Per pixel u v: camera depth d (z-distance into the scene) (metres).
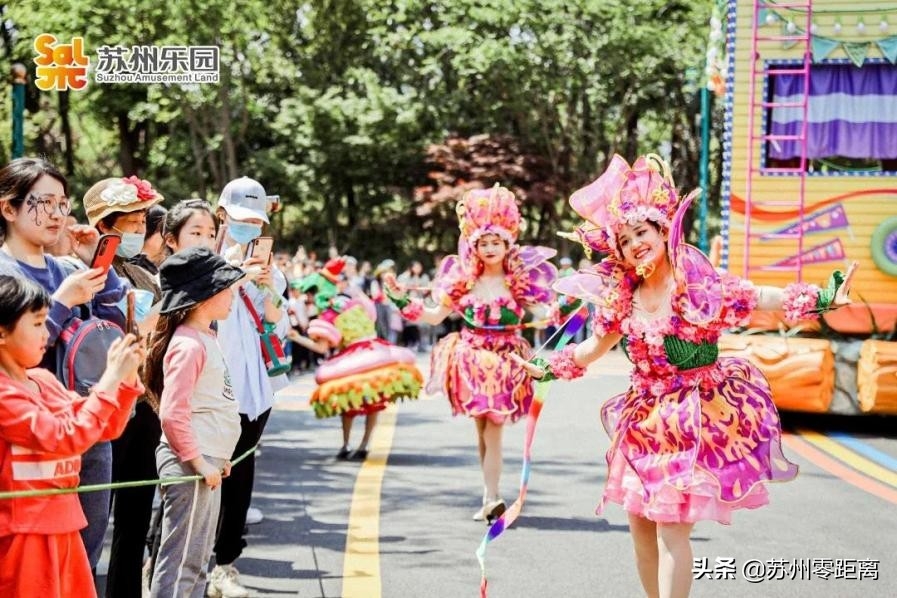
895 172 12.29
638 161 5.34
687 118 32.81
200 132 30.42
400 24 33.47
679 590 4.98
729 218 12.67
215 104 30.48
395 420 12.98
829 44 12.34
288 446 11.12
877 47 12.27
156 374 5.05
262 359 6.57
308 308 19.38
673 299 5.16
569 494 8.92
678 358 5.16
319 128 32.97
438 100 33.12
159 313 5.00
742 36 12.59
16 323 3.91
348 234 35.84
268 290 6.96
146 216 6.27
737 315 5.20
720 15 13.19
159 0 23.84
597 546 7.29
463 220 8.29
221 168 32.72
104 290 5.13
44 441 3.88
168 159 32.12
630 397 5.33
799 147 12.56
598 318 5.39
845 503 8.60
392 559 6.93
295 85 33.69
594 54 30.20
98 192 5.61
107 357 4.43
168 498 4.96
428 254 35.19
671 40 30.16
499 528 5.69
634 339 5.24
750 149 12.47
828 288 5.25
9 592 3.95
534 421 5.81
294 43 33.81
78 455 4.13
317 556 6.98
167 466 4.98
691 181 33.31
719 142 33.09
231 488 6.11
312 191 33.34
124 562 5.34
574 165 33.31
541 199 32.12
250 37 29.53
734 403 5.14
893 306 12.13
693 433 5.02
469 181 32.59
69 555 4.12
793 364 11.72
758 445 5.10
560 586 6.38
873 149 12.41
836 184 12.42
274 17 31.03
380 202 35.38
